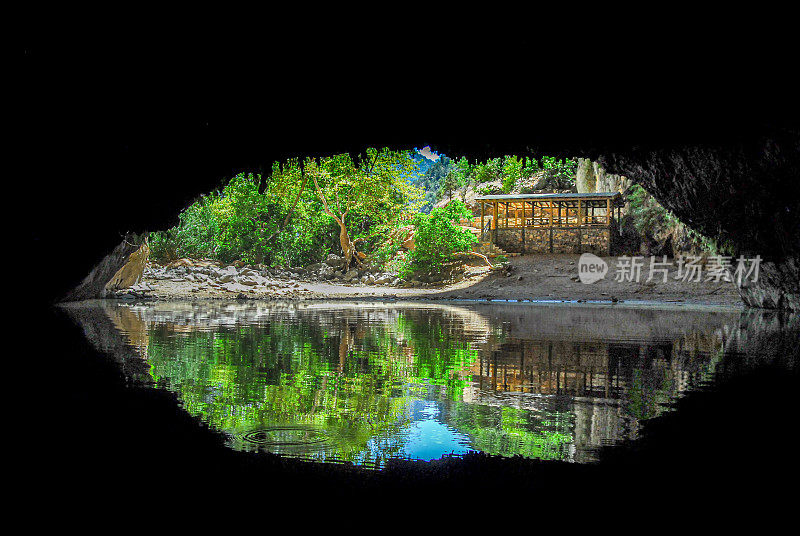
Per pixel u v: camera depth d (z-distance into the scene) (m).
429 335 8.41
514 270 28.94
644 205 28.62
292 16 6.32
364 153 9.70
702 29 6.27
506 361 5.71
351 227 34.34
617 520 2.01
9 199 7.60
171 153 8.64
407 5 6.19
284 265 31.77
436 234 29.05
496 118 8.21
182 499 2.13
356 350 6.46
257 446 2.77
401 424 3.19
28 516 1.97
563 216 34.97
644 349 6.89
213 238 31.25
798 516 2.06
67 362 5.21
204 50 6.74
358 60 7.05
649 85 7.29
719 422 3.31
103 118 7.16
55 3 5.60
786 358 6.25
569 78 7.23
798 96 7.29
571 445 2.84
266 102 7.84
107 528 1.90
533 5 6.13
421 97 7.80
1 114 6.32
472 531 1.89
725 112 7.92
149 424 3.12
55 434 2.92
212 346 6.58
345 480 2.34
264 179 10.80
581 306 18.14
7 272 9.41
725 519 2.02
